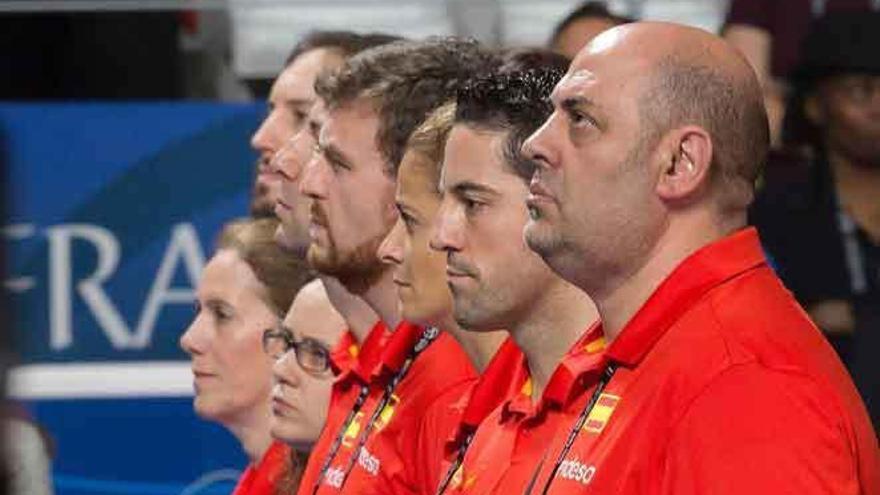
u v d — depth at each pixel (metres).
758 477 6.27
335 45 12.42
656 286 6.90
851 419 6.55
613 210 6.79
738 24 16.88
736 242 6.88
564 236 6.87
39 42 17.14
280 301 12.57
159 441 16.58
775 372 6.45
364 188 9.45
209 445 16.58
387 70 9.45
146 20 17.14
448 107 8.50
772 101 16.78
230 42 17.23
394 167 9.40
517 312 7.73
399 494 9.37
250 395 12.64
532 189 6.96
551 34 16.61
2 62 17.12
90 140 16.58
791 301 6.90
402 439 9.38
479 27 16.97
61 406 16.50
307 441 11.34
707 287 6.80
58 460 16.50
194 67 17.25
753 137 6.85
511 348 8.37
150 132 16.64
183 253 16.66
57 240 16.52
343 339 10.77
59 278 16.53
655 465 6.62
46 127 16.53
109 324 16.56
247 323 12.61
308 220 10.55
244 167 16.70
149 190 16.64
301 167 10.55
